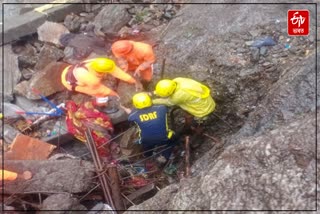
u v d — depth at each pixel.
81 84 5.89
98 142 5.77
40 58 6.98
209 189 3.81
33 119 6.32
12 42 7.29
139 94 5.70
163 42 7.00
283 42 6.31
